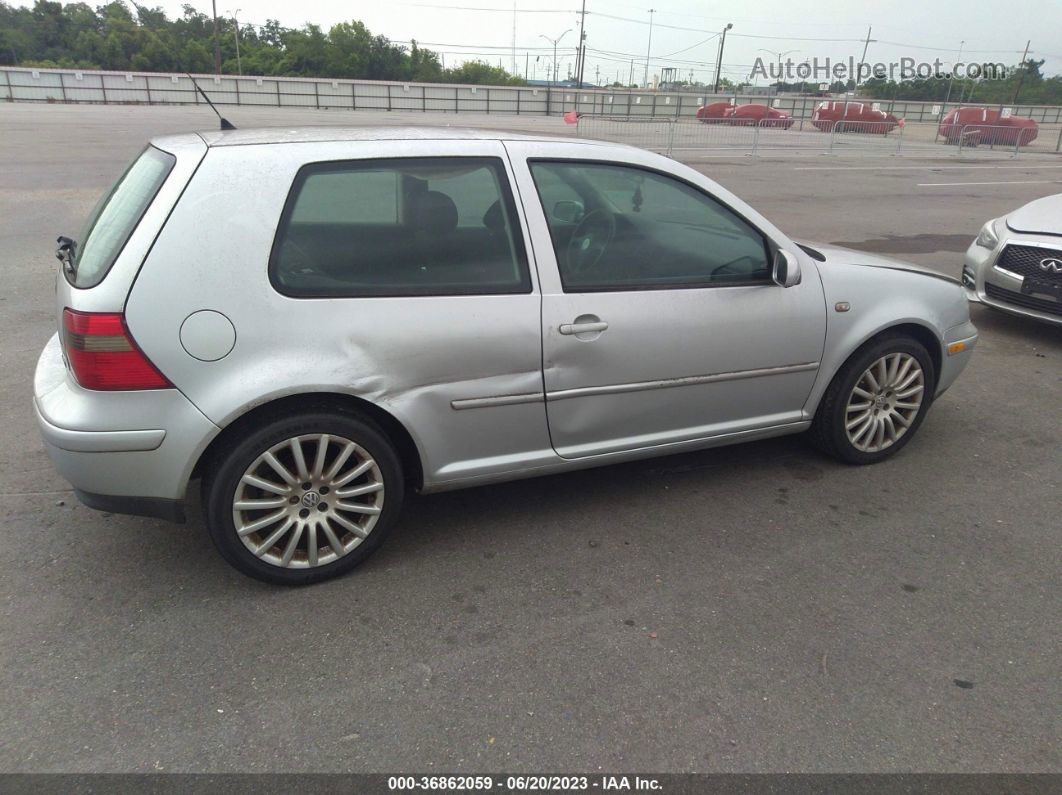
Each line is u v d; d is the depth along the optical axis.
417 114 40.41
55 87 38.25
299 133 2.98
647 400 3.39
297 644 2.65
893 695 2.47
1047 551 3.31
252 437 2.75
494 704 2.40
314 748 2.22
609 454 3.42
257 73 70.81
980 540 3.39
